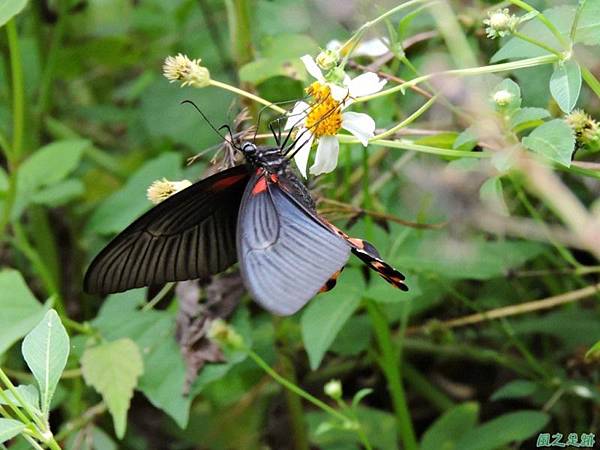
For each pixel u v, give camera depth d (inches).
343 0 16.8
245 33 16.4
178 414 15.5
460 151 13.0
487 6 16.7
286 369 17.9
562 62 12.1
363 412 17.9
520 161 13.2
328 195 16.8
